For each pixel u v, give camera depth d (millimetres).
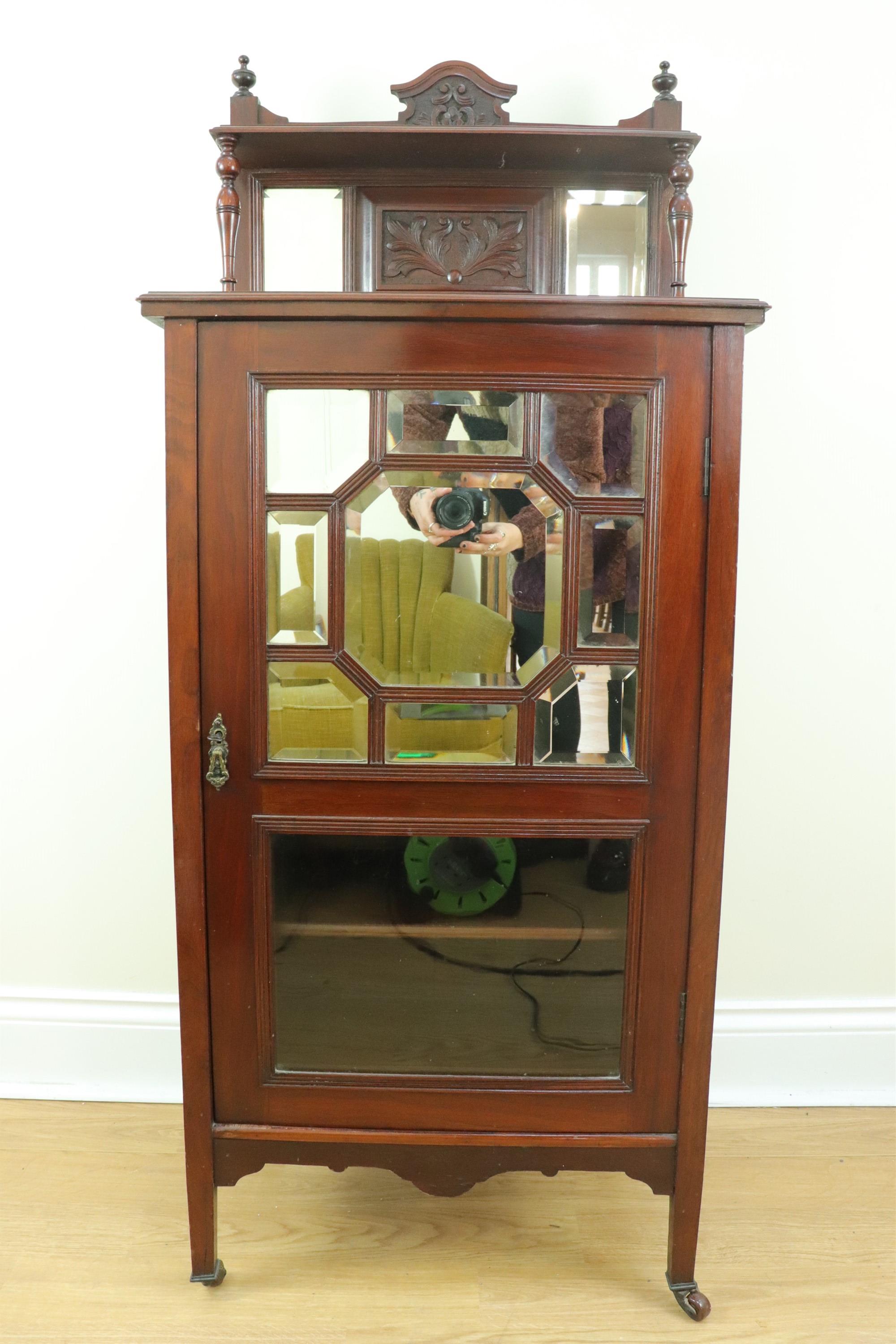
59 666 1461
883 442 1418
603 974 1052
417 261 1191
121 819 1488
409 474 972
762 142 1362
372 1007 1062
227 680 1005
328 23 1351
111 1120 1452
